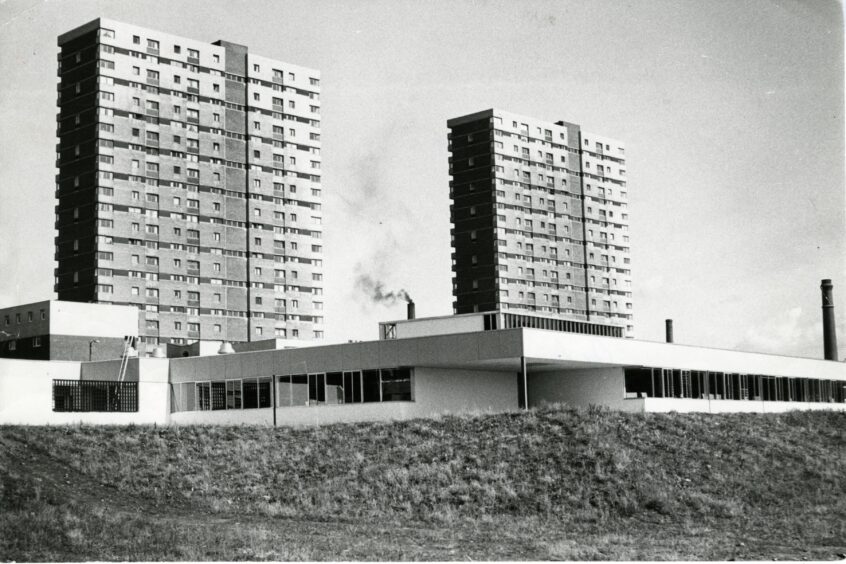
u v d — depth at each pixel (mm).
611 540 34875
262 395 64312
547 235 193250
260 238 167250
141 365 68625
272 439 51688
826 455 52125
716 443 50406
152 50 156625
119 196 149625
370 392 58875
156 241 153000
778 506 42969
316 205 177000
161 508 39938
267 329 166000
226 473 45719
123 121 151500
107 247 147000
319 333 173625
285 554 30406
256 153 168750
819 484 46875
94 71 150750
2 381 66125
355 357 59781
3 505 35969
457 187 188125
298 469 46281
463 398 60625
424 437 49594
